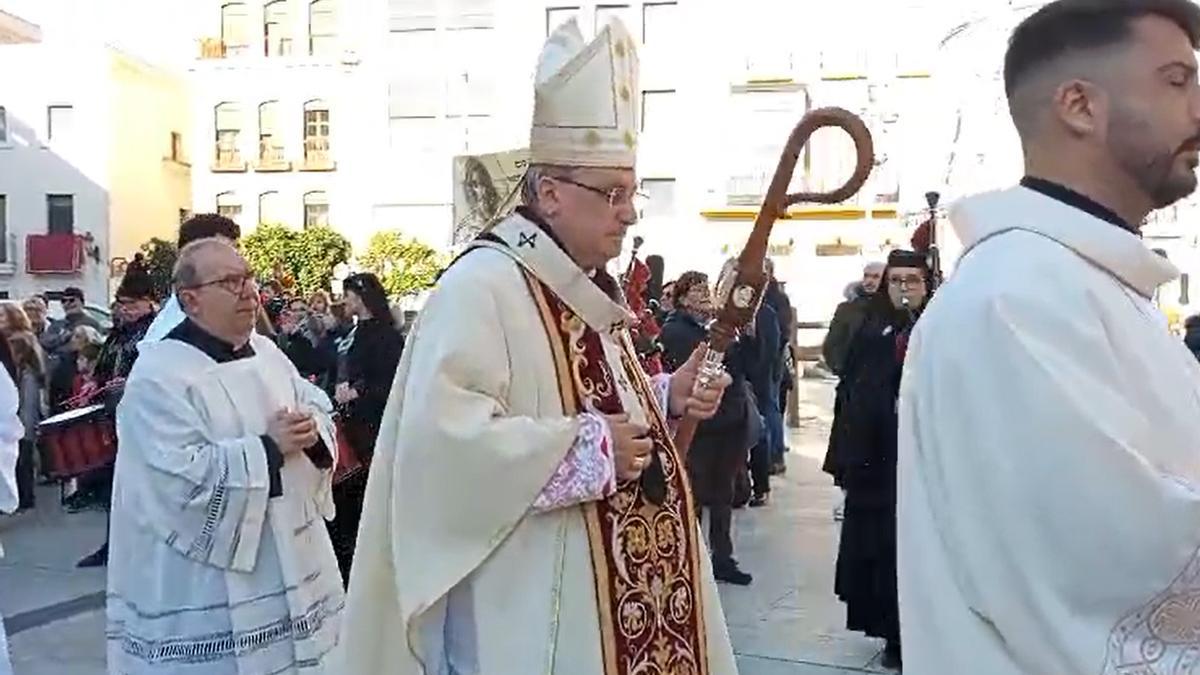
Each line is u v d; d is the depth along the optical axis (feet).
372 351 20.30
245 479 11.59
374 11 105.19
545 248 8.38
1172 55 5.22
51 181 104.42
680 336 22.95
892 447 16.33
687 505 8.86
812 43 97.96
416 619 7.92
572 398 8.36
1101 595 4.83
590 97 8.27
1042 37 5.43
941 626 5.19
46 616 20.63
